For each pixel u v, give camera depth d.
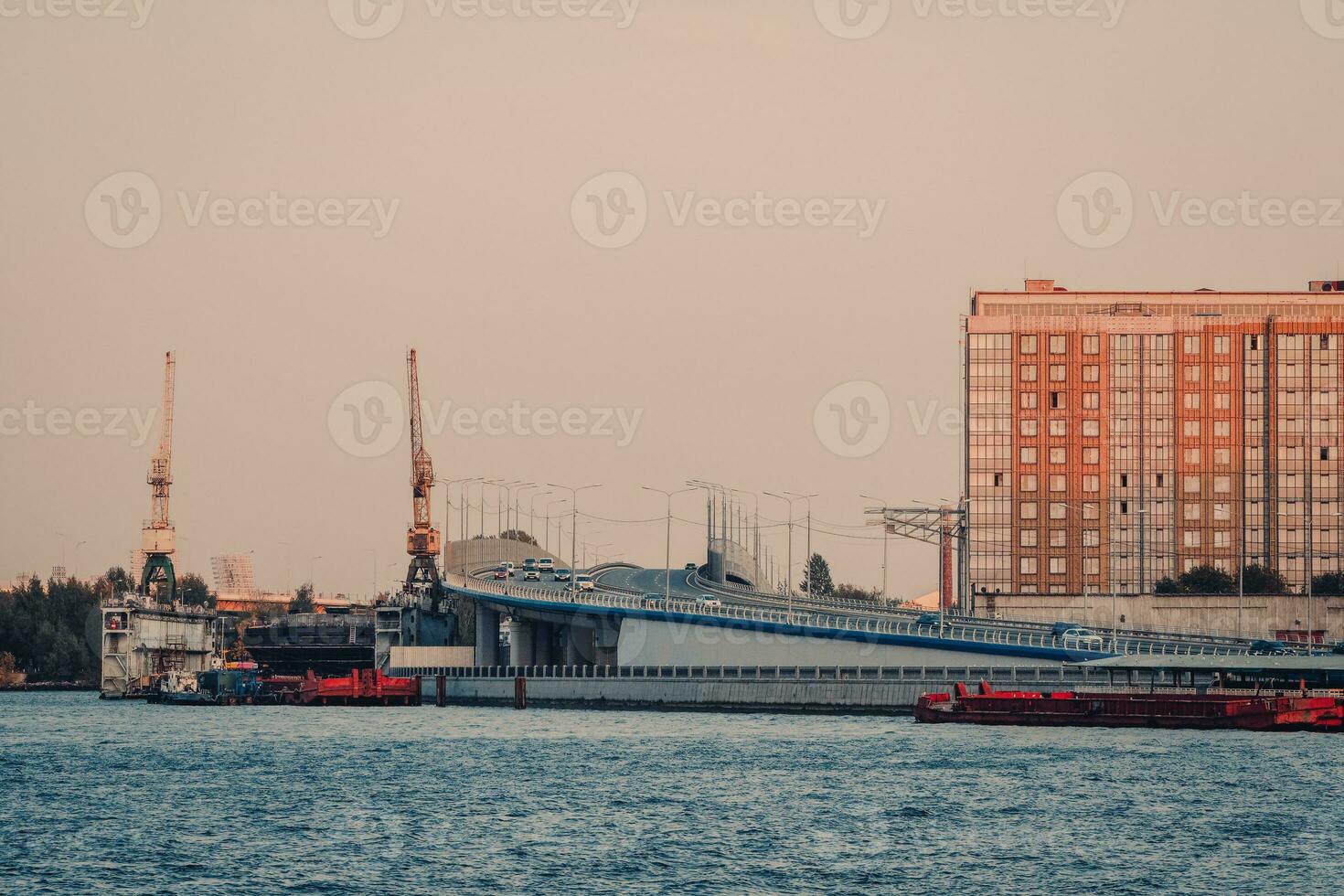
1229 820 106.50
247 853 98.12
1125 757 138.12
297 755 153.00
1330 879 90.19
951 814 109.75
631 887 88.69
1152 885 88.81
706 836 102.62
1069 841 100.12
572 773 133.25
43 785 129.88
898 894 87.06
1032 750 144.88
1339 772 128.00
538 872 92.19
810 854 96.81
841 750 146.62
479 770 136.50
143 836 104.25
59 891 88.19
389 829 105.81
